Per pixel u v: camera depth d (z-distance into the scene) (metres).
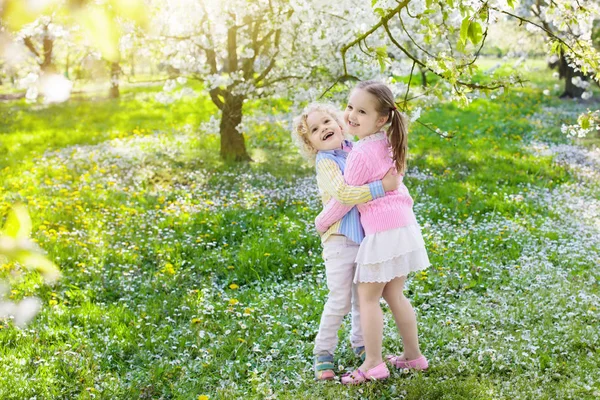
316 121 3.23
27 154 10.38
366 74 7.33
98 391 3.16
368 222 3.00
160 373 3.35
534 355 3.36
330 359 3.24
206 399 3.01
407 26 7.30
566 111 13.80
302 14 5.30
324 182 3.10
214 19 7.54
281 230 5.83
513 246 5.23
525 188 7.24
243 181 7.79
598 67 3.61
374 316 3.06
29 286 4.52
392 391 3.02
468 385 3.00
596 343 3.45
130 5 0.63
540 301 4.02
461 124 12.23
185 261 5.07
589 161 8.93
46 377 3.31
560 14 3.84
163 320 4.05
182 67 8.38
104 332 3.89
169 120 14.16
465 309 3.97
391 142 3.01
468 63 3.38
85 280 4.78
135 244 5.53
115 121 14.41
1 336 3.75
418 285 4.41
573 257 4.87
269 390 3.08
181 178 8.19
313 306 4.16
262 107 9.75
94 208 6.80
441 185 7.43
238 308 4.18
